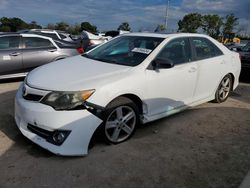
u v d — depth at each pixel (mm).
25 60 7605
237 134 4586
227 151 3975
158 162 3592
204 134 4535
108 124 3807
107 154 3709
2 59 7301
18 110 3840
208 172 3426
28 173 3236
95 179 3180
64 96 3473
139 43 4766
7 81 7809
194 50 5148
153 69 4301
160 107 4512
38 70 4324
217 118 5258
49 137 3553
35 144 3896
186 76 4816
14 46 7527
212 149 4020
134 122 4133
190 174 3369
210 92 5684
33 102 3639
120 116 3926
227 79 6062
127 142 4086
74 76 3842
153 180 3219
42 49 7859
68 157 3584
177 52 4816
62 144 3469
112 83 3758
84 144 3557
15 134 4184
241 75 9031
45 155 3629
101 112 3631
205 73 5281
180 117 5219
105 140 3848
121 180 3189
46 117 3457
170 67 4219
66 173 3260
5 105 5441
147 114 4324
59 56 8062
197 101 5344
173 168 3477
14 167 3340
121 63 4375
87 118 3518
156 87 4309
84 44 13508
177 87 4699
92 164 3461
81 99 3496
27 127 3752
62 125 3428
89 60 4648
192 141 4254
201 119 5168
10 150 3723
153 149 3924
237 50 9930
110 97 3701
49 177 3178
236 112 5648
